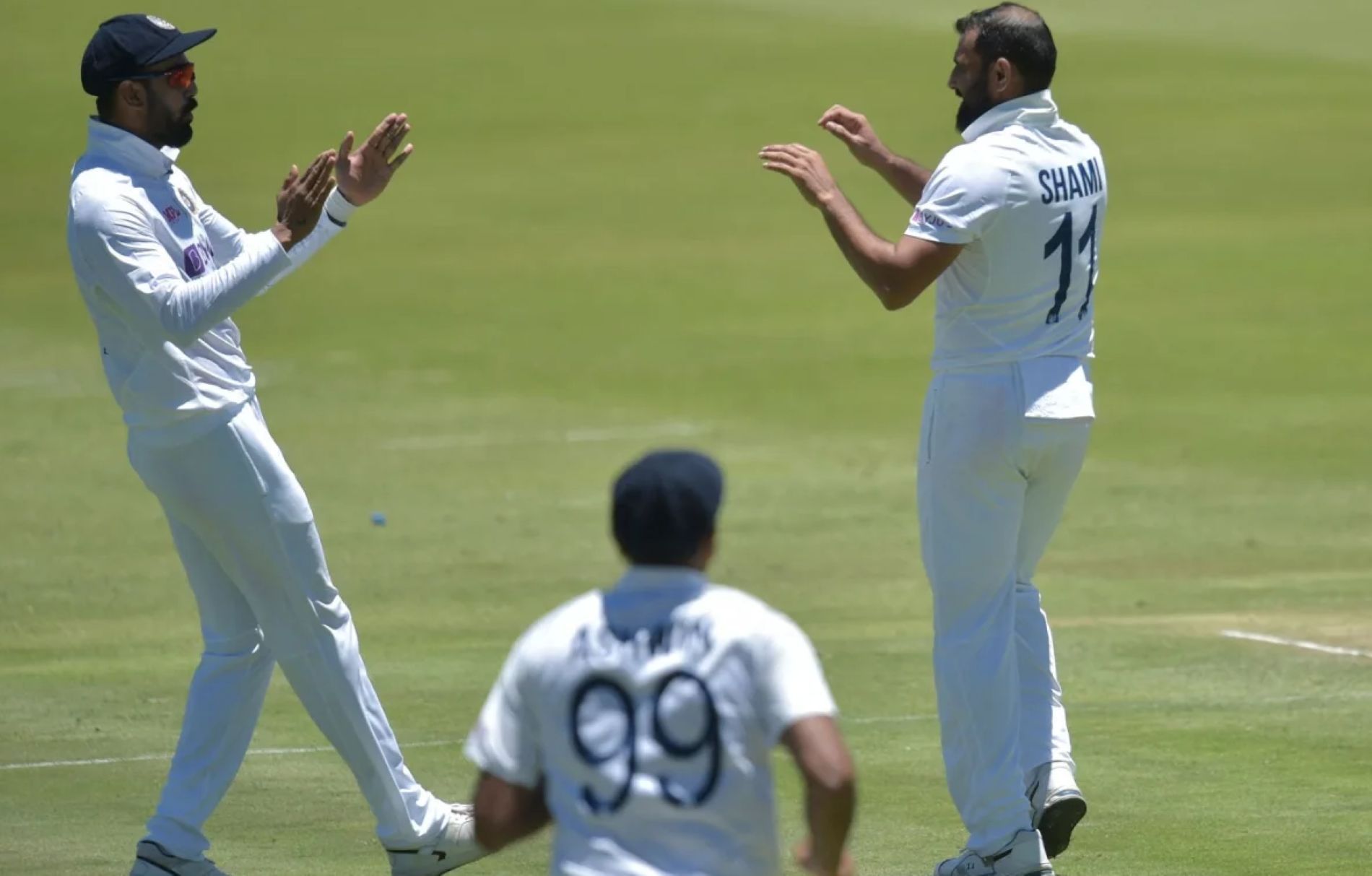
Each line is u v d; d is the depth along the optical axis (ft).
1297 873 83.97
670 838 50.29
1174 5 615.16
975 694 79.25
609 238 352.08
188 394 78.48
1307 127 438.40
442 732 109.09
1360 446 202.08
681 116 473.67
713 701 50.39
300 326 285.02
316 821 93.04
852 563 157.07
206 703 81.92
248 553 79.77
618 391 238.89
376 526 171.83
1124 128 441.27
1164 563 155.43
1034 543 82.99
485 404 232.12
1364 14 593.83
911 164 92.53
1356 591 144.66
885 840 89.51
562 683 51.26
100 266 76.95
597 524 172.24
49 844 88.99
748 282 312.09
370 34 586.86
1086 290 80.48
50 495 186.39
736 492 185.06
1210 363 247.50
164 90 79.66
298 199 77.10
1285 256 319.27
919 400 232.12
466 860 83.15
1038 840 79.15
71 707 115.85
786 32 573.74
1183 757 103.55
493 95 505.25
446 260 335.26
